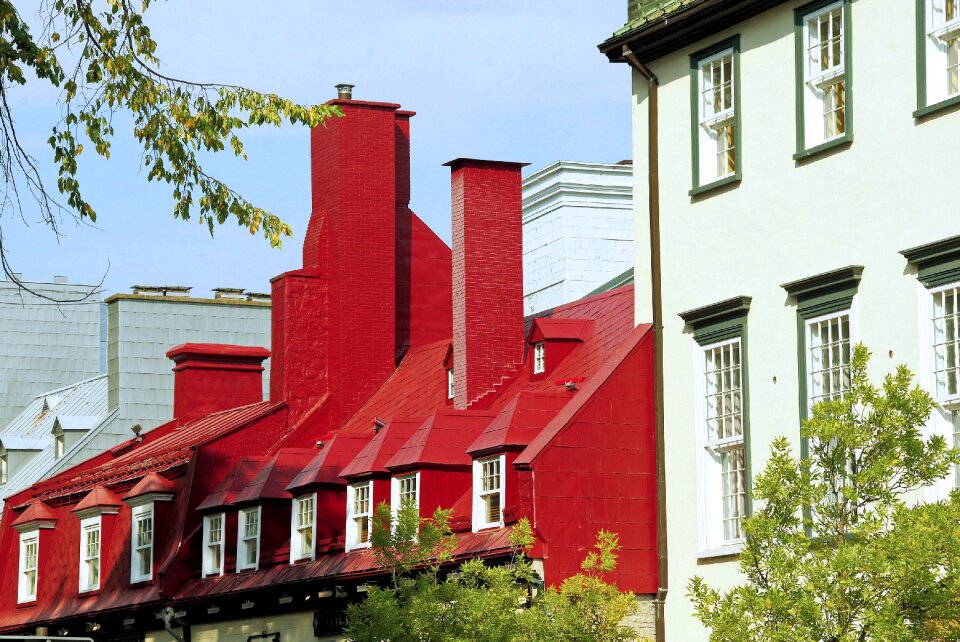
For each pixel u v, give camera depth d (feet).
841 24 111.65
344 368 175.94
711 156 122.83
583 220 198.39
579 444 124.16
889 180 107.34
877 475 86.58
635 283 128.57
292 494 155.53
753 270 116.88
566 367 143.23
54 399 267.39
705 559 118.83
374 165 180.14
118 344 240.12
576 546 122.72
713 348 120.26
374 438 149.38
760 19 118.21
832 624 86.58
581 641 108.68
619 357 125.90
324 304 178.19
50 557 193.06
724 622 88.94
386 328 178.19
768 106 116.88
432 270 184.75
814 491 88.58
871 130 108.78
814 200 112.57
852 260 109.29
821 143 112.78
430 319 183.52
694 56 123.54
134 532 176.24
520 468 123.44
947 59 105.29
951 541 83.46
